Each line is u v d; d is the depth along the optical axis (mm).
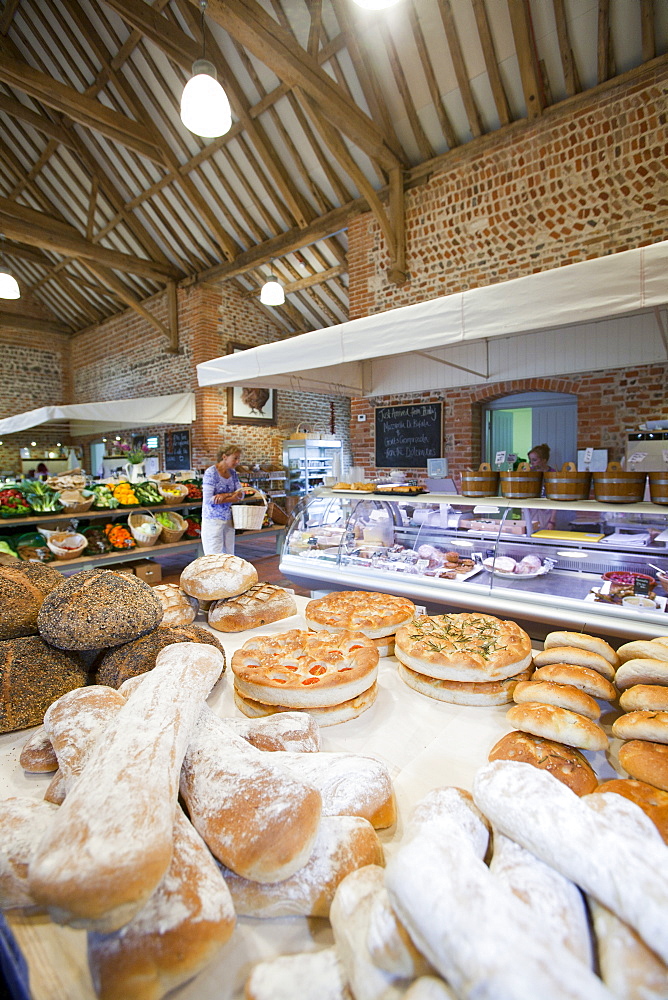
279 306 9336
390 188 5777
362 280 6398
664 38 4105
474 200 5309
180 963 516
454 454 5773
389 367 6031
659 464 3965
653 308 2482
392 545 3076
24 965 499
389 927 488
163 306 9859
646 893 475
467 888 460
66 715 898
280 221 7383
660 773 819
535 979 370
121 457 10641
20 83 5551
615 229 4527
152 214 8469
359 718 1156
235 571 1725
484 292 2271
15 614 1154
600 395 4785
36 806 736
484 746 1041
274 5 4785
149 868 501
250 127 6012
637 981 434
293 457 9617
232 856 618
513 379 5152
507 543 2744
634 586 2111
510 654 1229
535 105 4707
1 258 11688
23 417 7398
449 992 426
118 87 6430
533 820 587
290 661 1253
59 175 8789
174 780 656
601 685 1082
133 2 4672
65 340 13117
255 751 790
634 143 4344
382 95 5203
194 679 918
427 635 1397
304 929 644
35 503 4324
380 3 2393
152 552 4703
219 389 9094
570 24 4223
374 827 779
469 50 4594
